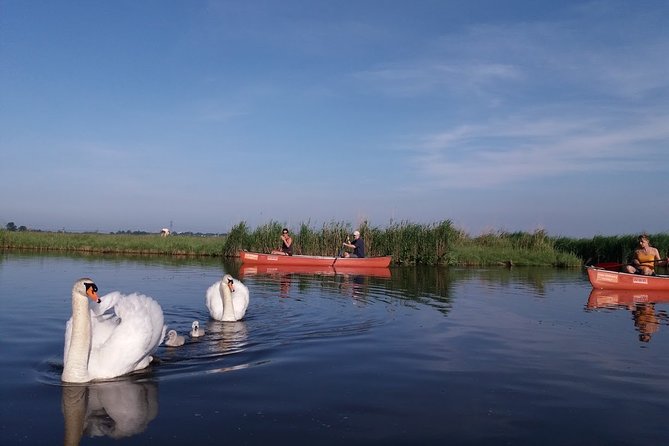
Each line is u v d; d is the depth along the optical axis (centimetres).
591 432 533
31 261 2633
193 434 509
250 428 525
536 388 668
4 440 492
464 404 606
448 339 952
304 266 2714
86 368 676
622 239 3316
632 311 1324
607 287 1811
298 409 580
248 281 1928
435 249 3105
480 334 1001
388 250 3150
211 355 818
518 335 997
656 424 555
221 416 556
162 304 1334
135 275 2034
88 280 680
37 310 1165
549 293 1684
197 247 3619
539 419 564
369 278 2130
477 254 3269
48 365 743
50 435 505
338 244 3164
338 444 492
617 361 809
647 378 719
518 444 502
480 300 1484
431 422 550
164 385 661
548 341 948
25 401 598
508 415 574
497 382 691
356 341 926
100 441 491
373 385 670
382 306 1334
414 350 862
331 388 655
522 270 2770
